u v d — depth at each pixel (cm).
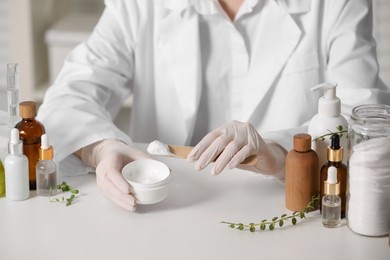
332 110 160
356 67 204
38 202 165
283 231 152
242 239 149
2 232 152
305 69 209
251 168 169
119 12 220
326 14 208
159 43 217
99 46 219
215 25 212
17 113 174
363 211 148
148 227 154
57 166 180
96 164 179
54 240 149
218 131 165
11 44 360
